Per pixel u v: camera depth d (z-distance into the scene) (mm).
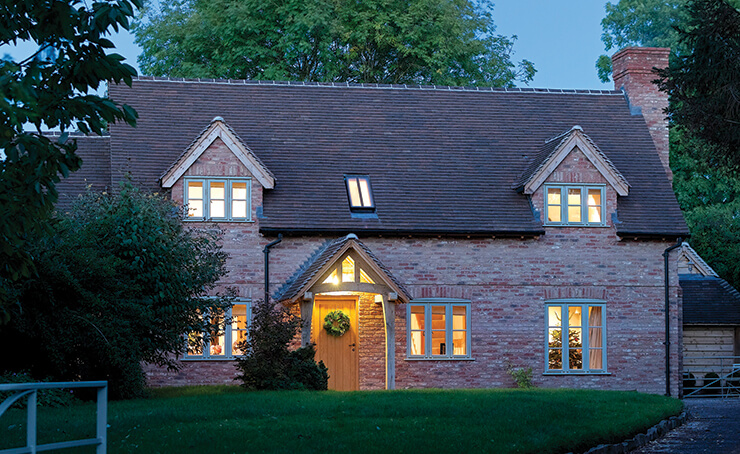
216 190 26688
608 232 28250
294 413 15617
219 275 23859
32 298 17562
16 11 8828
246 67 40375
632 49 32719
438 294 27266
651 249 28500
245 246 26516
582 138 28297
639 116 32281
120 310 18828
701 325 34031
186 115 29625
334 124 30375
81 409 16438
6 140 8148
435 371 27047
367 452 11852
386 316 24141
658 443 15266
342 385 26438
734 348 34594
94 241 19719
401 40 40750
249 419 14766
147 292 20234
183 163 26281
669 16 48438
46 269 17531
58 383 7965
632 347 28062
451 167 29453
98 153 28969
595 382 27750
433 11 41469
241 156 26672
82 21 8789
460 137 30672
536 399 18469
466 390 21547
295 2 39250
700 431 16953
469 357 27219
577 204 28312
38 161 8609
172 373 25797
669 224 28594
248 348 22203
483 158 29969
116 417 14789
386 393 19750
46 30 8953
